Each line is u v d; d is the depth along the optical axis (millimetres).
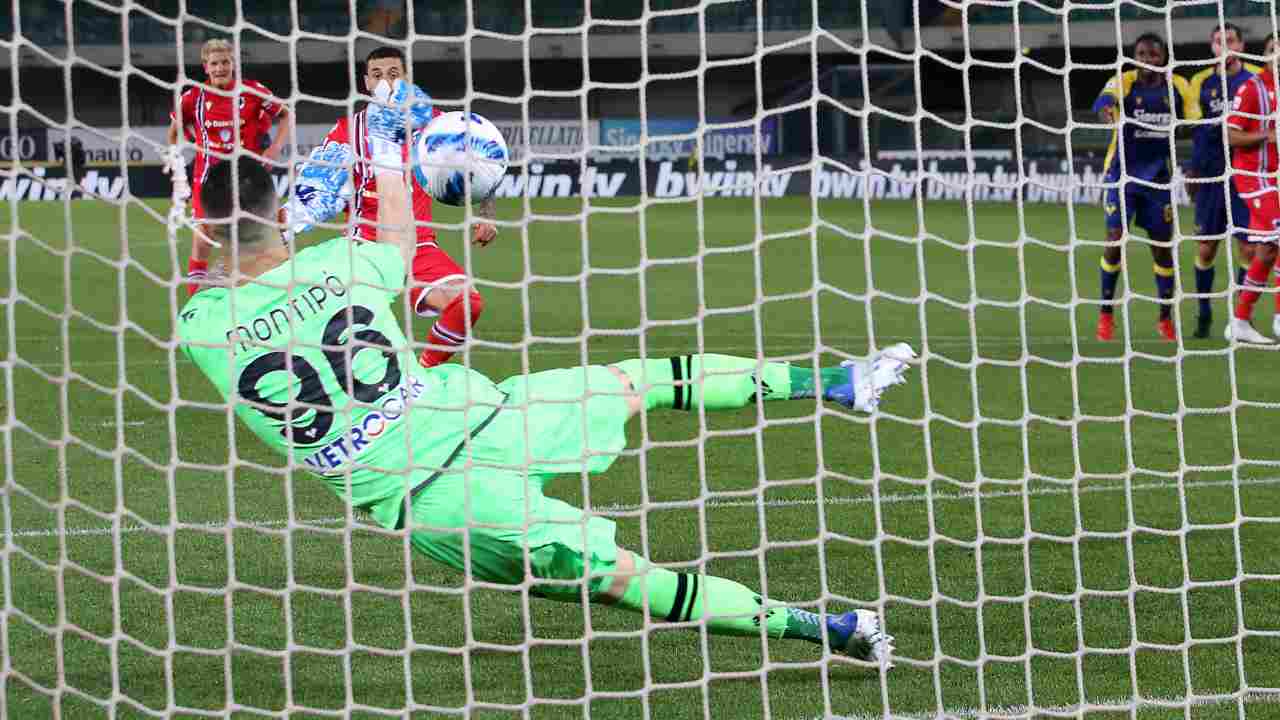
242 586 13477
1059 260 63969
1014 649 16125
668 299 50719
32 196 84500
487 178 18562
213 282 13555
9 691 14688
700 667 15656
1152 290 54281
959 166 94812
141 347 39500
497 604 17750
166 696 14672
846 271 59875
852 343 40219
